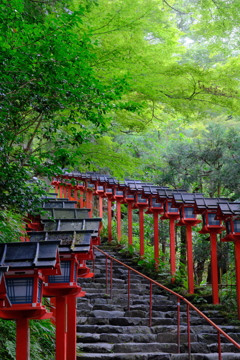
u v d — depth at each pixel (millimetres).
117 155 10125
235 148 13641
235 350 8219
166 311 9898
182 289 11500
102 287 11242
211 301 11094
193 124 18266
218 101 9891
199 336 8445
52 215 7906
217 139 14422
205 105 10148
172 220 12617
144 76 8773
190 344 7965
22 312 4531
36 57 5742
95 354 7406
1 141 5797
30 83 5910
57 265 4734
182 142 16250
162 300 10477
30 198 6227
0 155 5805
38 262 4410
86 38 5914
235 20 10039
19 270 4410
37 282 4469
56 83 5887
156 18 9484
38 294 4559
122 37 8680
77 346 7660
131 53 8414
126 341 8148
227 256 13398
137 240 17422
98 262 13656
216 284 10797
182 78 9461
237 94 9766
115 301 10094
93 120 6457
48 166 6691
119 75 8461
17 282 4445
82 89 6020
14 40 5738
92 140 10680
